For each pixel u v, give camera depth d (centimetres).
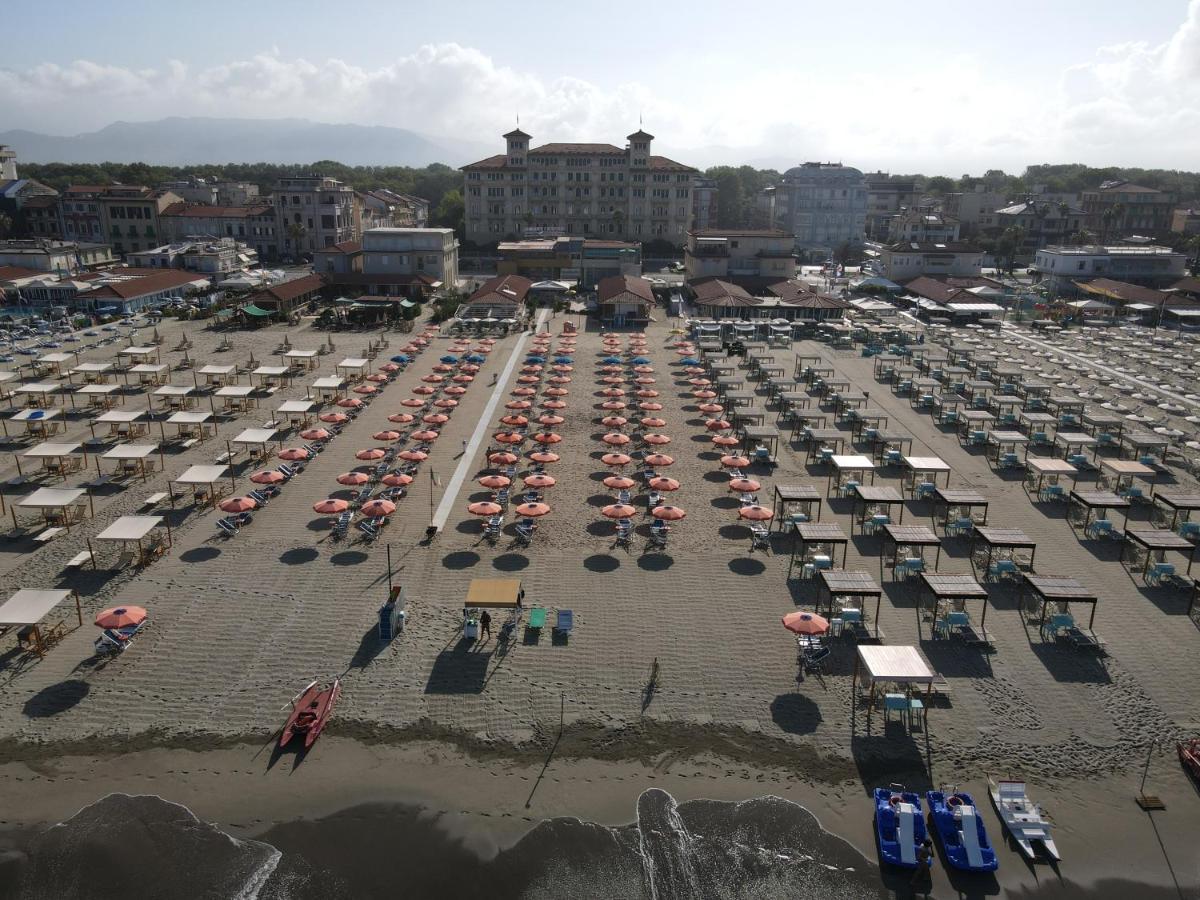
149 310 13238
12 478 6303
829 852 3123
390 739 3616
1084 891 2995
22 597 4144
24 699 3781
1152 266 16875
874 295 16312
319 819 3212
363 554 5203
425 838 3144
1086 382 9981
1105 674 4162
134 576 4847
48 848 3062
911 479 6706
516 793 3356
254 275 16400
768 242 16388
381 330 12350
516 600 4244
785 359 11031
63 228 19738
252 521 5634
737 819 3256
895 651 3919
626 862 3064
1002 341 12506
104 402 8375
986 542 5116
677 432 7812
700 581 4969
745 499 5859
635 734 3678
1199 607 4791
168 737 3588
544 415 7712
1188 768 3550
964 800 3256
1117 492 6494
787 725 3753
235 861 3027
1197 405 9131
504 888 2955
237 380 9319
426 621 4469
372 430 7650
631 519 5806
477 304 13188
